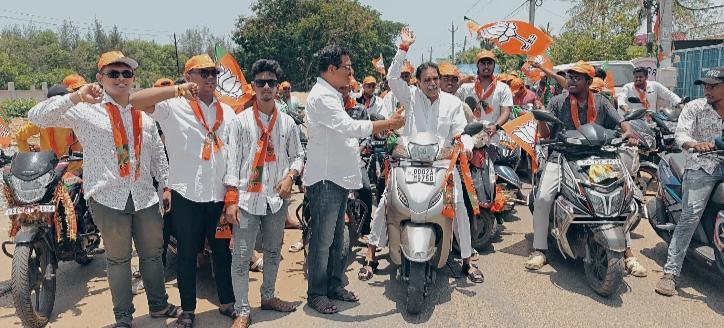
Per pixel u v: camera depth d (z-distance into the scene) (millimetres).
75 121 3715
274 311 4363
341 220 4453
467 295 4582
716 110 4465
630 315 4145
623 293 4559
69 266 5586
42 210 4160
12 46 59000
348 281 4973
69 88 5500
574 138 4562
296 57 47125
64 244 4750
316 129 4152
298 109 9672
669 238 5031
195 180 3965
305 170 4320
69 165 5023
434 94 4742
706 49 15836
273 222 4176
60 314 4410
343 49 4035
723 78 4301
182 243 4027
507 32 7383
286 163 4191
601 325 3992
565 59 22438
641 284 4738
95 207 3807
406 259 4355
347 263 5422
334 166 4195
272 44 46969
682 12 25781
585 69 5035
